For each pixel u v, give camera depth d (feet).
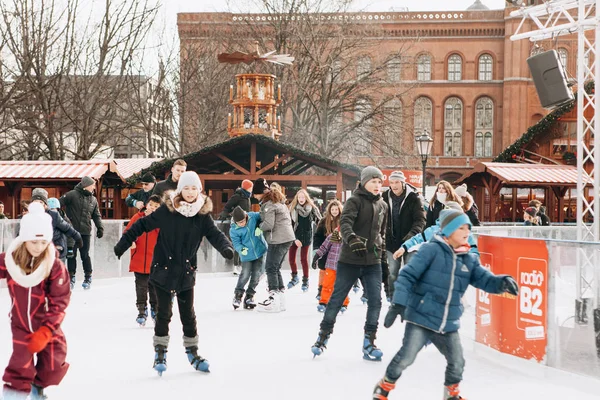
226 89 147.43
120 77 121.19
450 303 18.11
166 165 84.99
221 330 31.35
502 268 25.48
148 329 31.58
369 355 25.23
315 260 36.86
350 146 143.02
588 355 21.65
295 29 138.21
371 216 25.30
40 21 105.70
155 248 22.81
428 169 227.81
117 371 23.45
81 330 31.24
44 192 38.47
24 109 108.47
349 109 146.72
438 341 18.35
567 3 39.99
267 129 100.01
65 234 39.45
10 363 17.24
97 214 47.16
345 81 142.72
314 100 142.51
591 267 21.80
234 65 147.95
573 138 120.06
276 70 139.03
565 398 20.67
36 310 17.31
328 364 24.67
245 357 25.71
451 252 18.15
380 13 229.86
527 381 22.77
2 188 82.69
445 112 229.25
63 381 22.07
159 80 142.41
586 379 21.67
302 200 48.21
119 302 40.68
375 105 149.48
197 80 147.54
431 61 228.63
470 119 227.40
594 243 21.59
